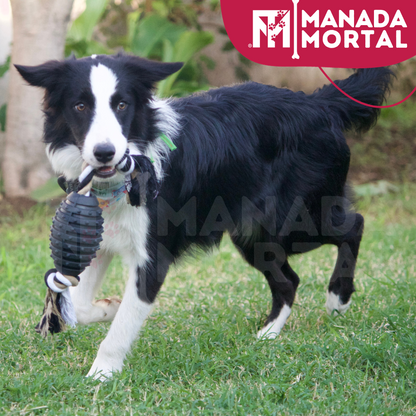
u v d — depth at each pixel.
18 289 6.80
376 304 5.93
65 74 4.21
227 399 4.01
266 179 5.17
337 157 5.48
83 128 4.14
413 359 4.61
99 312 5.00
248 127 5.05
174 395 4.12
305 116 5.29
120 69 4.24
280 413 3.88
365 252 8.31
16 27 9.93
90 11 11.55
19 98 10.11
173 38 12.02
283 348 4.89
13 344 4.96
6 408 3.93
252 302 6.25
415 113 15.30
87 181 4.07
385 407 3.93
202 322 5.64
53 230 4.11
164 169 4.59
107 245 4.66
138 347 4.99
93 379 4.32
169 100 4.95
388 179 12.62
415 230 9.24
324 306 6.16
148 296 4.59
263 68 14.48
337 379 4.39
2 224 9.55
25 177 10.37
